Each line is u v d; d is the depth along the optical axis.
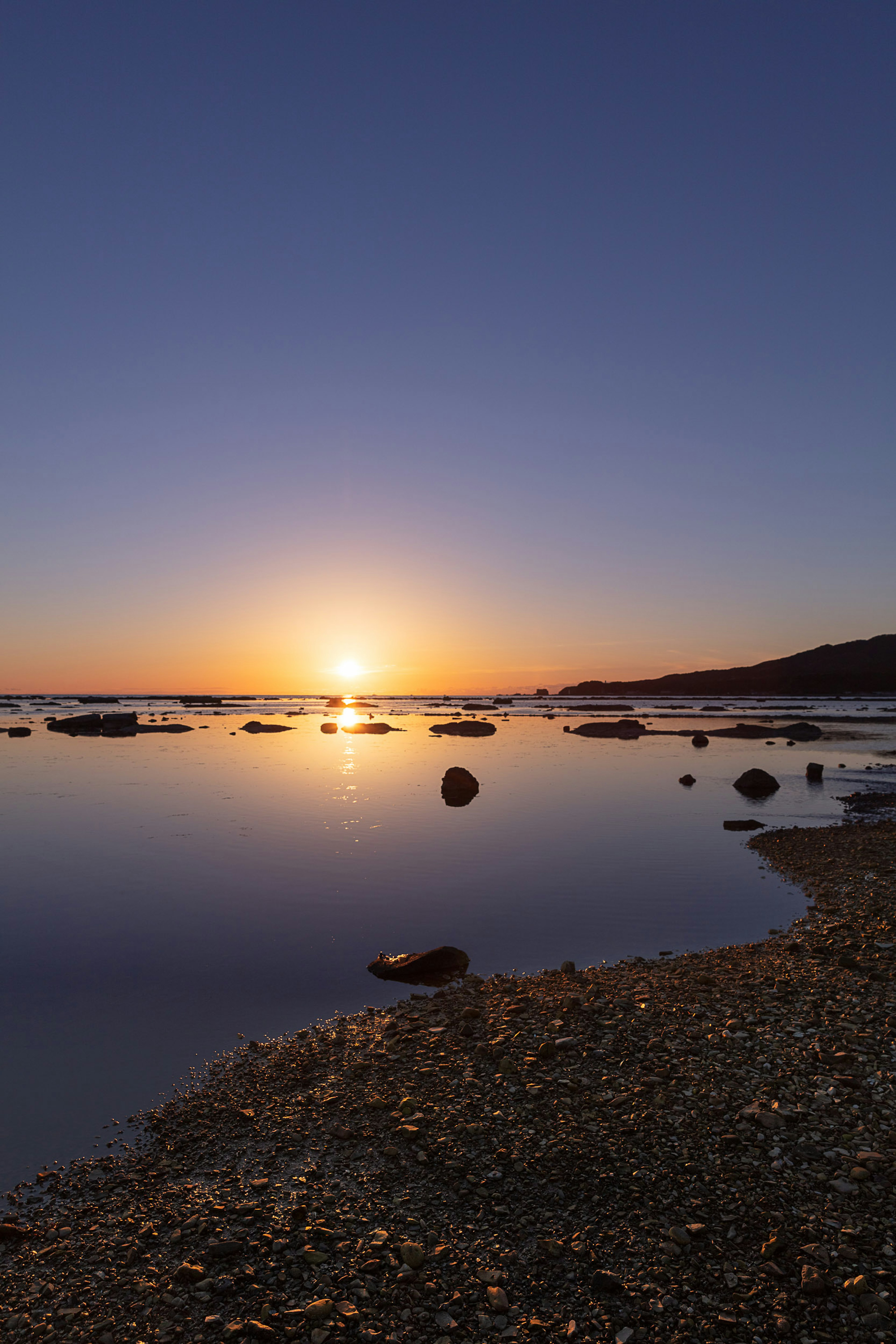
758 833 23.00
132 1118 7.95
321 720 93.62
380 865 19.05
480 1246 5.79
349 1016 10.54
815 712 120.94
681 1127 7.23
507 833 23.08
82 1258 5.86
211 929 14.16
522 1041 9.43
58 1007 10.78
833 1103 7.46
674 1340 4.82
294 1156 7.18
